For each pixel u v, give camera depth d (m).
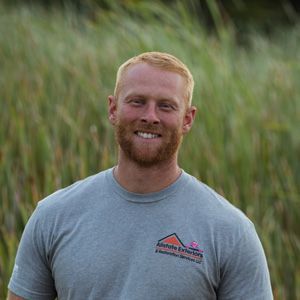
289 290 6.02
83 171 6.05
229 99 7.28
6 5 11.58
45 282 3.29
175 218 3.09
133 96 3.11
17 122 6.76
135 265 3.04
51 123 6.98
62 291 3.14
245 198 6.51
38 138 6.44
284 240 6.23
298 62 8.91
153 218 3.09
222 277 3.10
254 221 6.26
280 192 6.68
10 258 5.05
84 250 3.09
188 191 3.16
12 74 8.05
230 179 6.50
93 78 7.63
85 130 6.93
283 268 6.10
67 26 9.71
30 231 3.26
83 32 9.56
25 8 11.03
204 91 7.17
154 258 3.04
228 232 3.08
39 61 8.27
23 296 3.29
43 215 3.22
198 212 3.11
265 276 3.14
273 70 8.48
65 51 8.52
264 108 7.79
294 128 7.40
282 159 7.09
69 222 3.16
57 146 6.42
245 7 18.41
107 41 8.56
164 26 7.98
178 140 3.15
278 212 6.59
